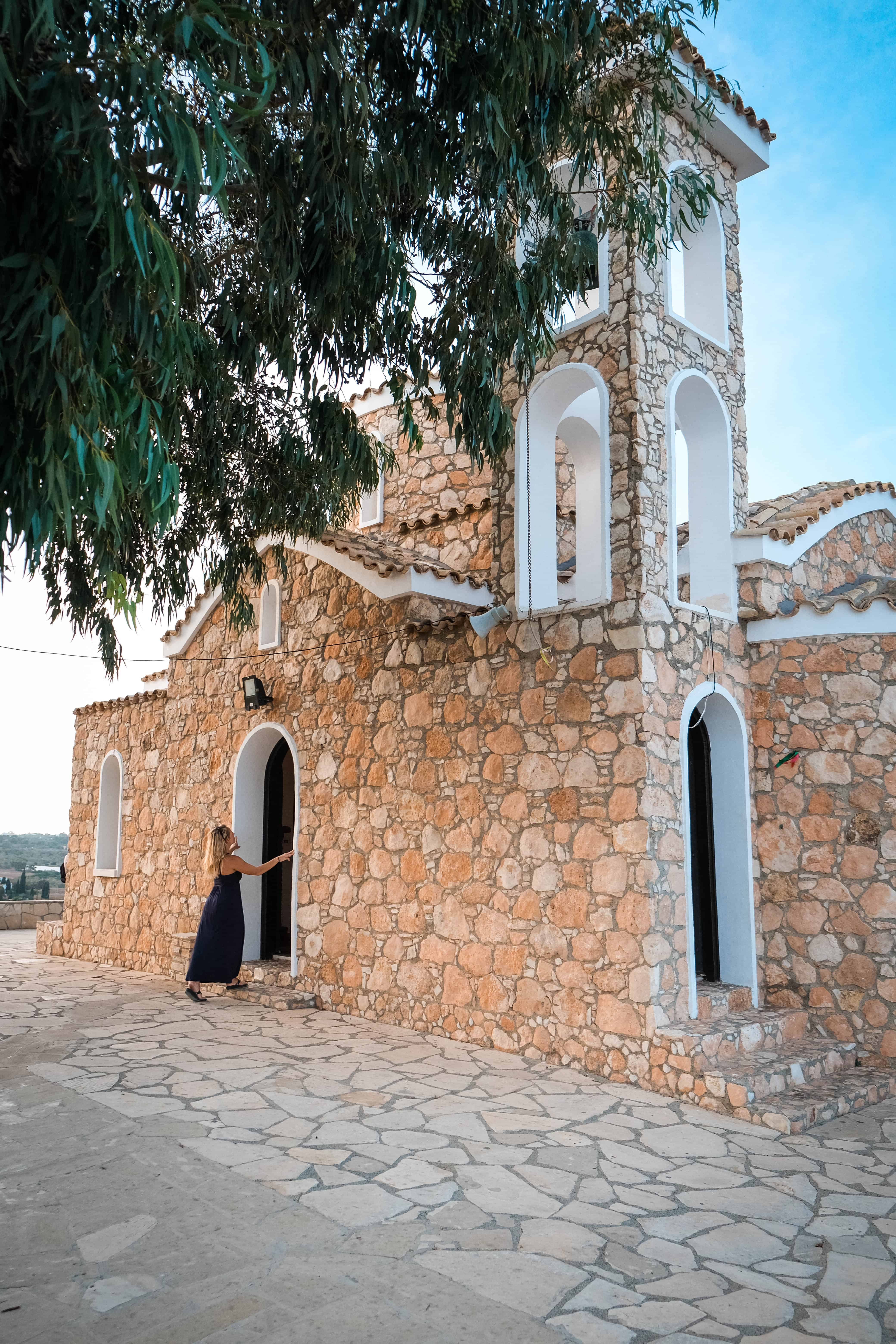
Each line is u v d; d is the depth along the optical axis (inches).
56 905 840.3
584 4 207.2
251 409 295.0
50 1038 331.3
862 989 303.9
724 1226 176.4
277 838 473.7
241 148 189.6
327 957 393.1
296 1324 135.6
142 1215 174.2
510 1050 312.2
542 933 309.0
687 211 355.6
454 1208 180.2
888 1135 236.4
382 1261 156.6
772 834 329.1
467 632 352.8
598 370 324.8
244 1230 168.1
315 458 305.3
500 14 190.2
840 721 321.7
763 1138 231.0
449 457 509.4
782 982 319.3
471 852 338.0
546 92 218.1
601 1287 150.3
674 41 245.1
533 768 321.4
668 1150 219.3
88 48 135.6
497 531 352.5
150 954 525.7
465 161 215.5
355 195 211.0
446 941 341.7
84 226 130.6
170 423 200.7
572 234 265.1
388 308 239.1
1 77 115.5
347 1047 317.4
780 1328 139.2
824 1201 190.2
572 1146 219.5
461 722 350.0
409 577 372.5
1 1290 145.3
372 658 394.3
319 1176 195.6
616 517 310.5
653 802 290.2
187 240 207.5
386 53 201.3
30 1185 188.9
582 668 311.0
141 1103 247.1
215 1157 205.5
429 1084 271.9
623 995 283.3
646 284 325.7
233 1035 335.3
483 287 248.5
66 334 128.3
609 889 292.0
